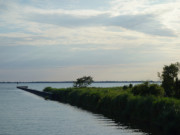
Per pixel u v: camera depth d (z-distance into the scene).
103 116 43.66
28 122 37.78
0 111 52.25
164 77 51.75
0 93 141.50
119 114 43.38
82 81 100.44
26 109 56.12
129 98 41.38
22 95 120.25
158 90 46.91
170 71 51.53
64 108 57.59
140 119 36.81
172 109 29.92
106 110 48.53
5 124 35.97
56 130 31.61
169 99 34.44
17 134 29.44
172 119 29.08
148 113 35.38
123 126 33.97
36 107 60.62
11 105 66.50
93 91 61.41
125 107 41.94
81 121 38.53
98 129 32.16
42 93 113.81
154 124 33.12
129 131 30.72
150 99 36.31
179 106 30.52
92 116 43.81
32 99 91.62
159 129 31.16
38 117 43.09
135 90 48.56
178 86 48.03
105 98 49.91
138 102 38.00
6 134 29.47
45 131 31.05
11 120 39.75
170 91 49.84
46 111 51.97
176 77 49.84
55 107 60.22
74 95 70.38
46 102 76.94
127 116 40.19
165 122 29.53
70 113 48.34
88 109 54.72
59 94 89.94
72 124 35.91
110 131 30.86
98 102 52.22
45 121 38.69
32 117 43.12
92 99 56.22
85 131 30.97
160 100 33.94
